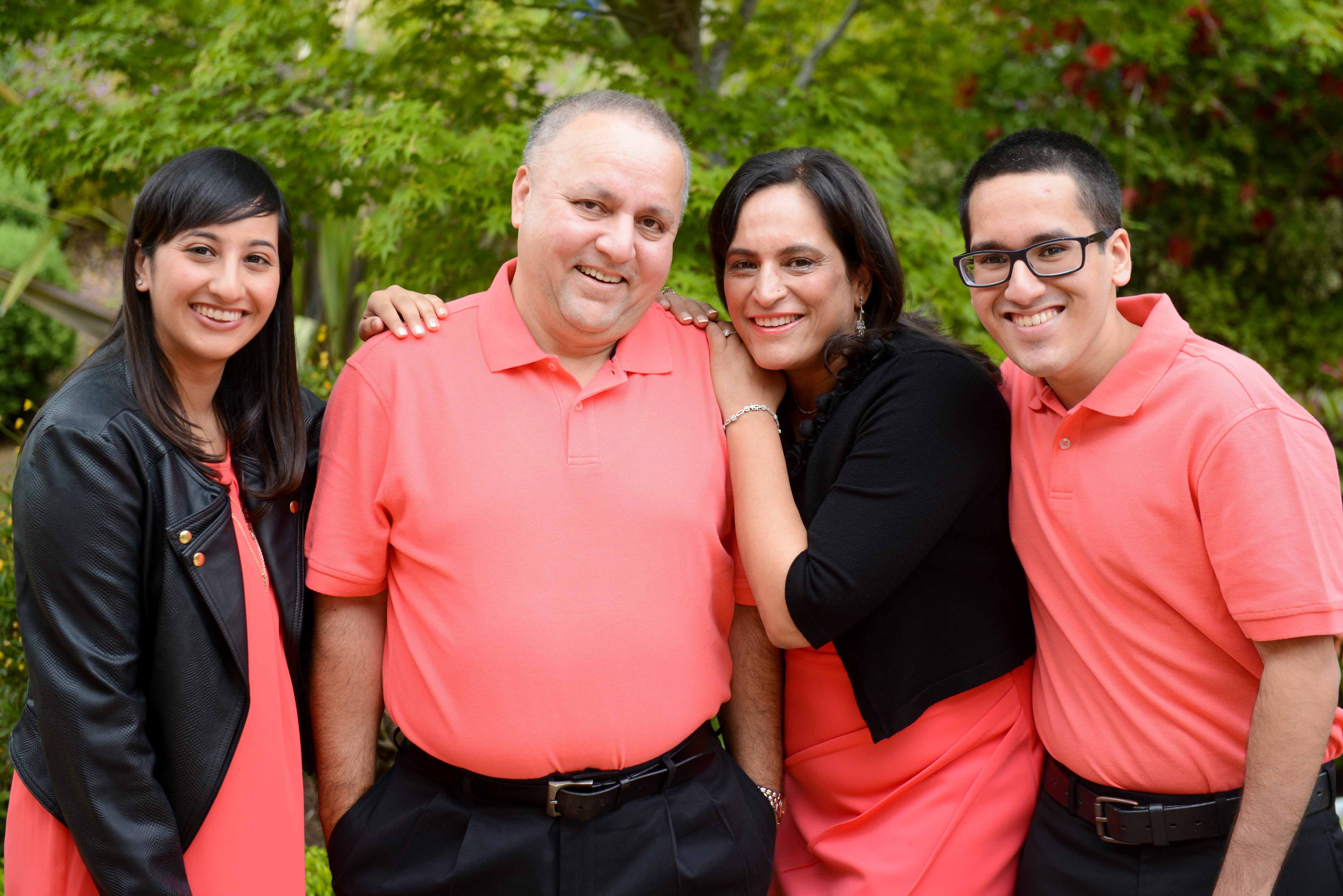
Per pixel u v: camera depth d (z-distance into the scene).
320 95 3.43
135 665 1.43
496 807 1.61
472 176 3.12
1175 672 1.54
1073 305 1.52
